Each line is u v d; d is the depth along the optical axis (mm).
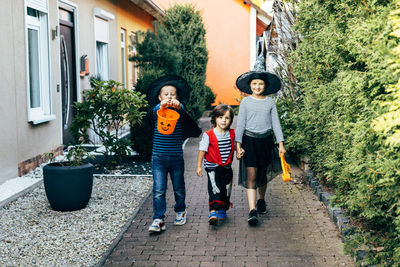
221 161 5301
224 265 4219
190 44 14117
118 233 5090
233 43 22688
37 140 8180
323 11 5434
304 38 6684
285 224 5344
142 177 7785
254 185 5410
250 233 5055
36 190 6832
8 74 7066
